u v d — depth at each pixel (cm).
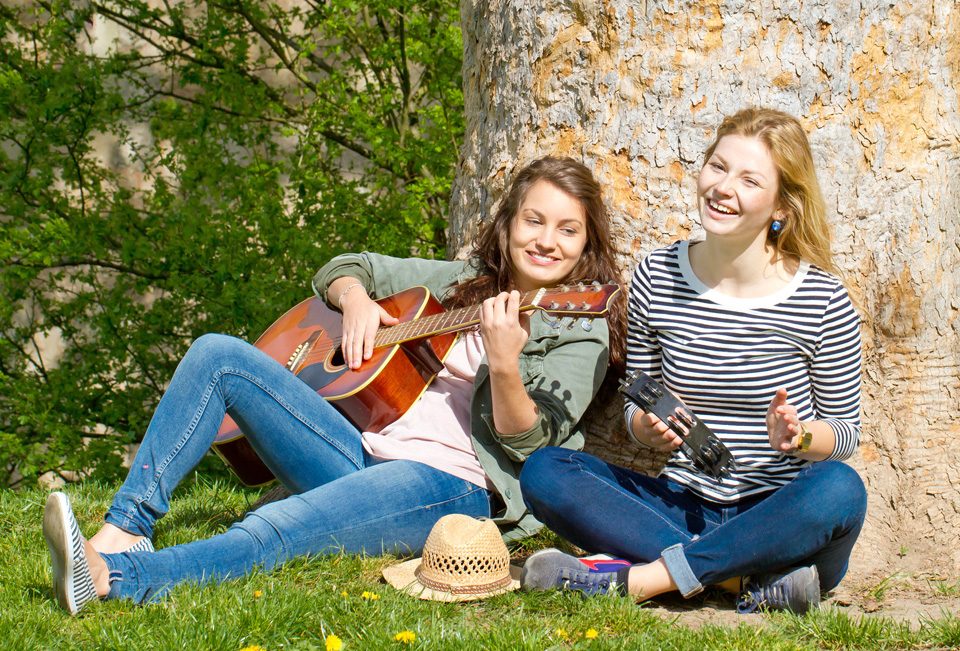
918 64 322
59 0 809
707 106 327
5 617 233
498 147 369
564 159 317
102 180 852
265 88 852
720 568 254
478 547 261
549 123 350
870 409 324
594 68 341
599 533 271
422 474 291
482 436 298
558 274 312
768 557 252
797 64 321
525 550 321
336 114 828
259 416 292
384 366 306
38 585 268
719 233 264
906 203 321
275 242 741
